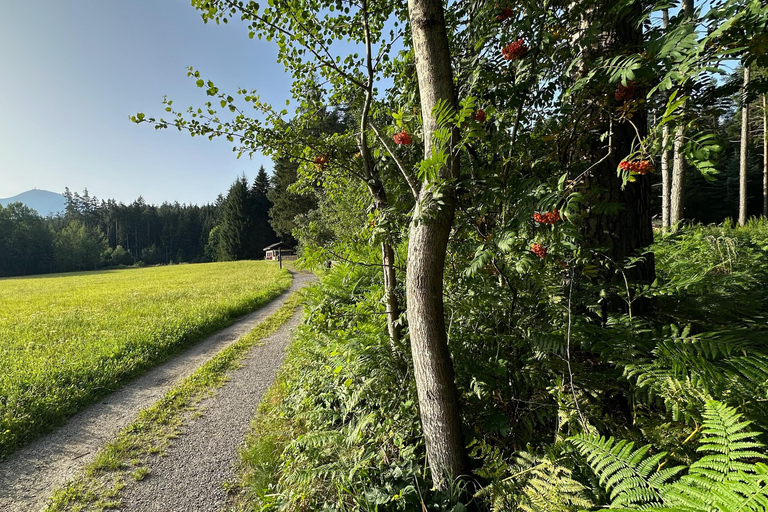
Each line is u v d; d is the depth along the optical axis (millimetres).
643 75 1298
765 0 1028
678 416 1292
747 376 1247
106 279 24016
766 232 5234
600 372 1734
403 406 2131
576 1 1772
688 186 13141
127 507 2488
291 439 2977
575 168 1934
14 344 6164
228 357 5684
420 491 1672
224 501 2488
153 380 4949
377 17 2514
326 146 2666
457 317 2119
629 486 1025
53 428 3662
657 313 2004
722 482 864
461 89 2029
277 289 13328
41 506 2578
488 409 1880
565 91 1862
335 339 2959
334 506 1856
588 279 2006
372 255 2986
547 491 1266
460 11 2107
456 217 1894
